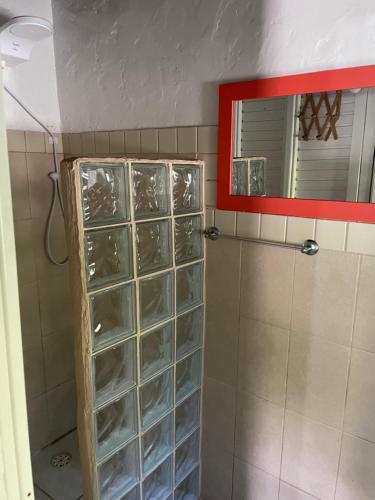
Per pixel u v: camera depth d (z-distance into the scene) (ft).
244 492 5.00
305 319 4.05
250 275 4.34
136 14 4.63
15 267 1.71
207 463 5.28
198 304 4.72
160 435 4.58
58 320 6.05
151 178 3.95
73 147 5.72
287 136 3.76
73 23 5.25
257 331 4.43
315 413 4.19
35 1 5.24
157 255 4.14
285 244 3.97
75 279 3.38
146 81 4.72
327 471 4.24
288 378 4.30
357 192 3.49
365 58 3.30
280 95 3.72
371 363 3.73
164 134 4.67
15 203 5.29
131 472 4.24
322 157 3.60
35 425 6.00
